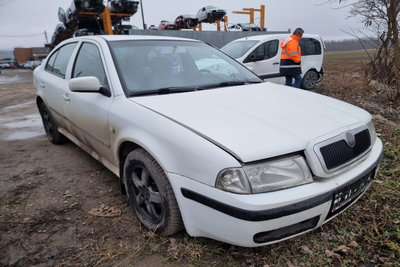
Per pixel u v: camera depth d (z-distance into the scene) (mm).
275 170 1618
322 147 1746
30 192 2854
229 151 1607
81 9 11883
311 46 8086
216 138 1692
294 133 1776
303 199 1604
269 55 7184
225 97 2318
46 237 2178
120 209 2523
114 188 2904
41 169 3396
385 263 1839
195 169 1701
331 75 10094
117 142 2303
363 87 7035
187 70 2785
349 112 2225
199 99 2248
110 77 2438
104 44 2674
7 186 2986
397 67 5547
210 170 1633
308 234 2119
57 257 1971
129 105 2217
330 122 1965
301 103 2279
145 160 2033
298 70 6289
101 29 12883
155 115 2012
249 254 1934
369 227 2176
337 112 2170
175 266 1860
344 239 2064
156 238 2107
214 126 1806
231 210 1563
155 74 2561
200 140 1711
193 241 2031
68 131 3566
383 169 3029
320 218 1733
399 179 2814
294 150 1682
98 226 2291
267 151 1614
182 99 2242
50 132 4301
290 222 1601
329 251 1938
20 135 4902
